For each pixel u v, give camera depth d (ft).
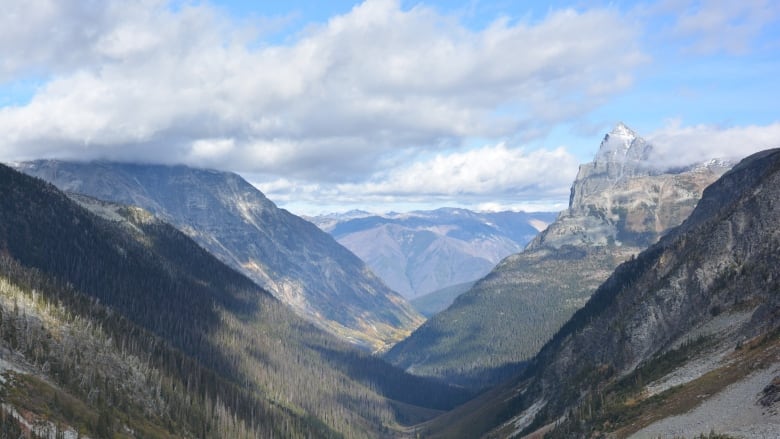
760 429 437.17
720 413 493.36
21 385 615.16
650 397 609.83
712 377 568.82
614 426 593.01
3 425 539.70
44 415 591.37
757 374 521.65
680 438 479.00
